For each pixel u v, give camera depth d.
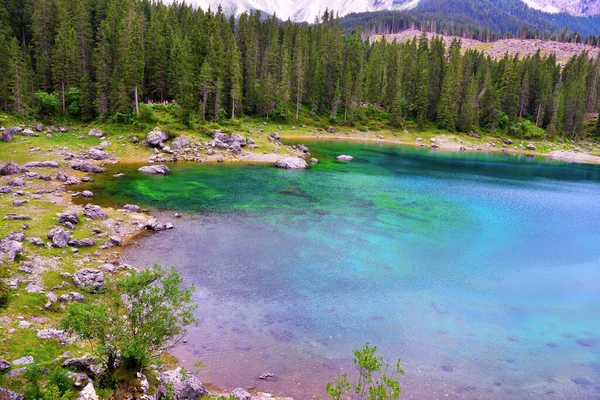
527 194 69.94
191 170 72.19
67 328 16.41
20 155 67.38
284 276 32.06
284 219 46.97
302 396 18.64
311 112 151.25
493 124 154.00
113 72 94.19
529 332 26.20
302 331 24.53
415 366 21.78
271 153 91.62
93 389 14.45
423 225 47.91
